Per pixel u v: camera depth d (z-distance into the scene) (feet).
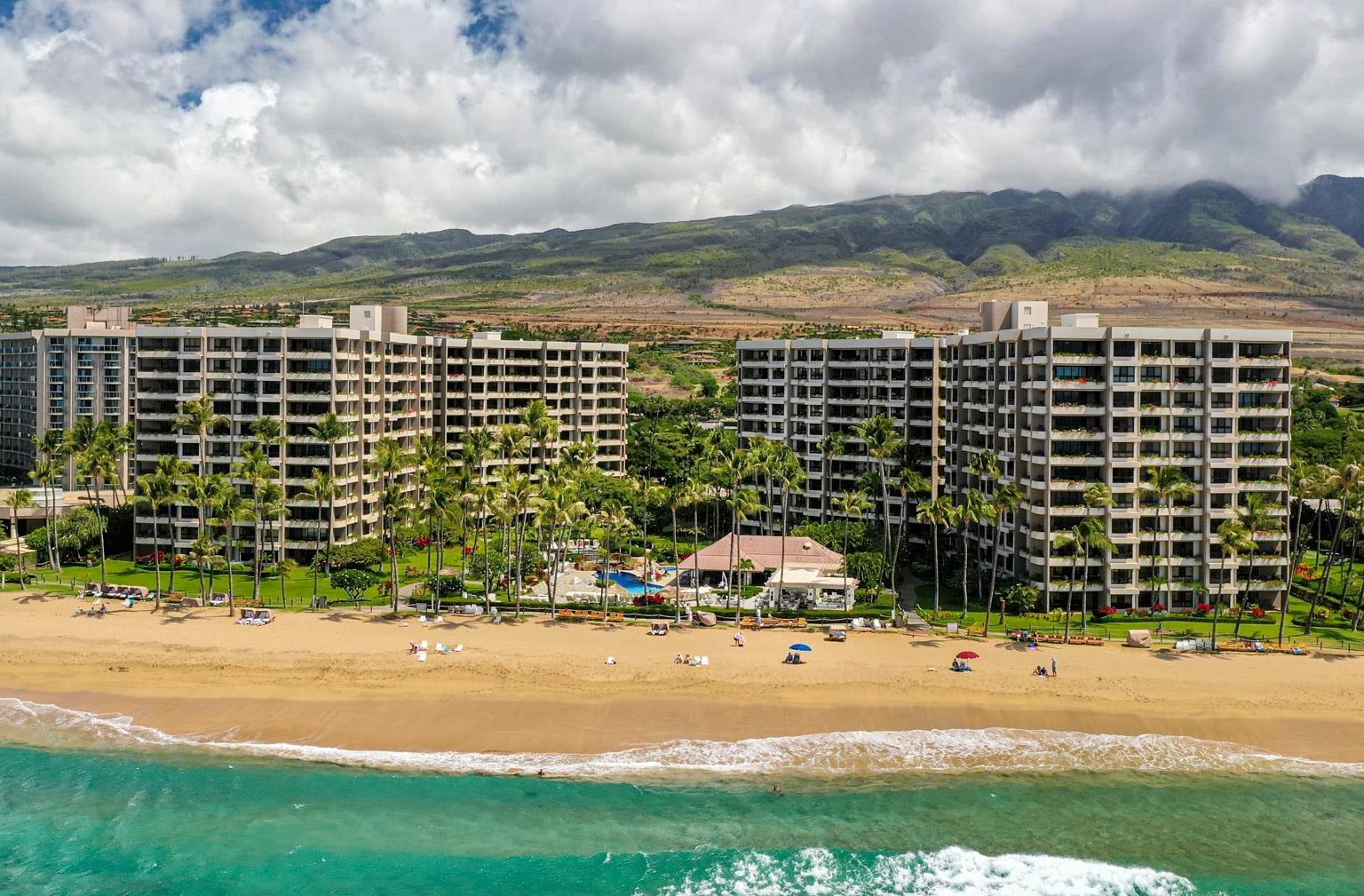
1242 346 399.24
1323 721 289.74
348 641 346.54
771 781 257.34
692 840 231.71
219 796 249.14
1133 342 391.65
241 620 370.32
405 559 490.90
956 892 213.46
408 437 568.00
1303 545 463.83
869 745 276.00
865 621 374.63
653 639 354.54
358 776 258.98
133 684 311.06
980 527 445.78
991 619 383.24
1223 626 372.17
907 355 524.52
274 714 291.17
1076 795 252.21
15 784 253.44
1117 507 390.42
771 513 505.66
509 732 281.74
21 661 327.67
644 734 280.92
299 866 221.66
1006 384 424.05
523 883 215.51
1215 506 394.52
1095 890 214.07
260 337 484.74
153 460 488.44
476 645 343.87
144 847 227.40
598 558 492.95
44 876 217.36
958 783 257.14
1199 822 239.91
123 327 641.81
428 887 214.07
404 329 579.07
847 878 217.77
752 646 348.18
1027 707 298.15
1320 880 217.36
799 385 559.38
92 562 467.52
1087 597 395.55
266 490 402.72
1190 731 284.82
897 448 493.77
